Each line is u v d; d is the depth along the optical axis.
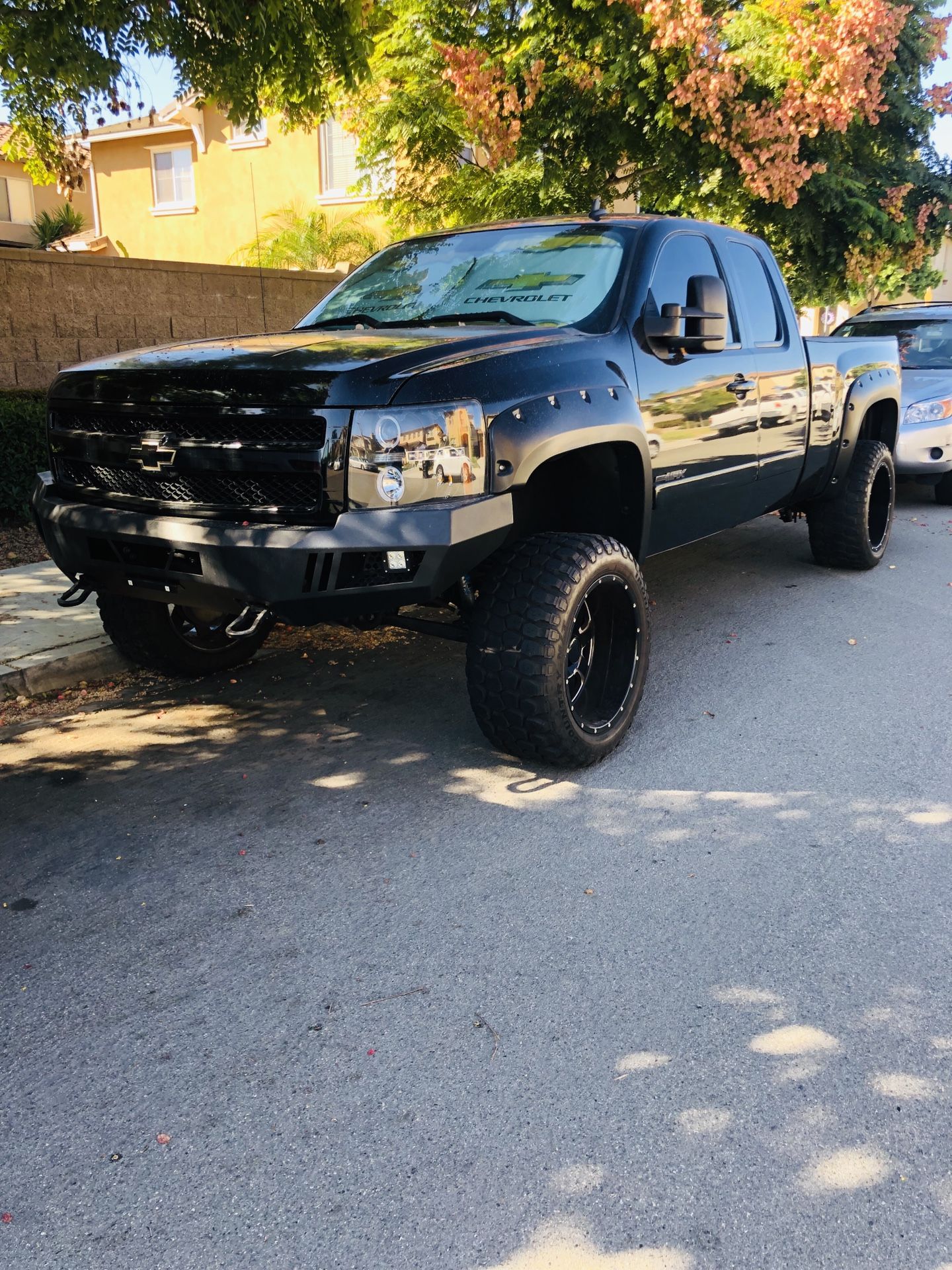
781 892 3.21
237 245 20.72
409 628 3.97
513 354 3.73
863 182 12.85
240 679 5.21
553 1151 2.19
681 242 4.88
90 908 3.14
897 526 9.29
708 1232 1.99
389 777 4.04
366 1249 1.96
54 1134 2.26
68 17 6.27
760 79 10.05
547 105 10.72
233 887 3.26
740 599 6.63
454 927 3.02
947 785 3.95
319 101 8.31
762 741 4.36
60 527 3.87
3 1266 1.93
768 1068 2.43
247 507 3.46
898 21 10.20
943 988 2.73
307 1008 2.67
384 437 3.26
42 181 9.22
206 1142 2.23
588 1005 2.66
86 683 5.14
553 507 4.52
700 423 4.68
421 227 12.53
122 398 3.68
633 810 3.75
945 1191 2.09
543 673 3.69
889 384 6.93
